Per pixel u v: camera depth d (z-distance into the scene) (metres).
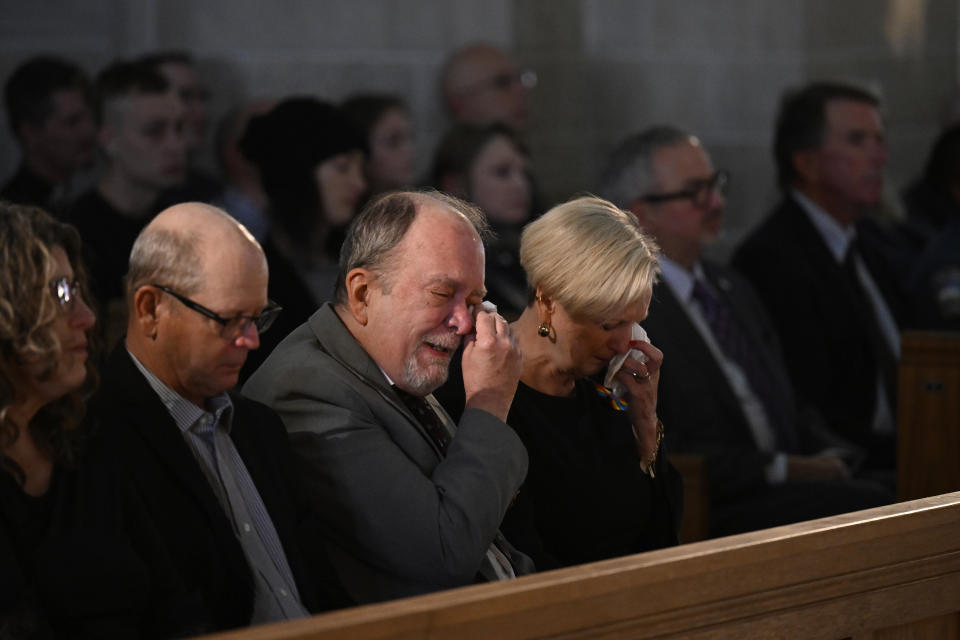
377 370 6.48
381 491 6.14
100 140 14.46
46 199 14.72
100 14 16.59
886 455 12.80
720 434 11.12
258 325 6.07
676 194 11.83
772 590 5.01
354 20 18.17
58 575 5.02
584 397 7.49
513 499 6.96
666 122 20.78
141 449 5.61
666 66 20.72
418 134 18.81
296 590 5.93
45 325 5.00
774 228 14.07
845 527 5.22
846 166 14.53
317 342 6.62
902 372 9.97
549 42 20.02
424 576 6.09
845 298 13.60
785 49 21.09
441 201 6.57
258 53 17.59
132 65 14.57
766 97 21.14
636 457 7.48
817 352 13.38
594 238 6.91
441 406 7.11
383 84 18.48
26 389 5.12
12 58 16.09
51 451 5.24
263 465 6.08
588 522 7.21
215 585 5.62
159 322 5.78
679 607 4.75
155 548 5.39
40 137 14.69
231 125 15.21
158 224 5.83
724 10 20.88
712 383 11.16
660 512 7.59
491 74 18.41
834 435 12.45
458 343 6.45
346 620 4.04
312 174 12.18
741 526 10.55
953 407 9.80
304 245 12.28
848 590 5.25
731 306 12.12
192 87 16.16
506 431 6.32
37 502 5.14
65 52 16.41
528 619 4.38
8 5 16.05
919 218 19.03
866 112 14.60
